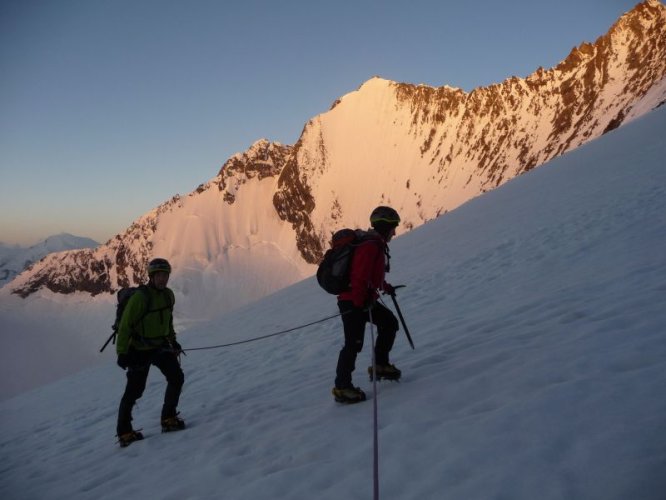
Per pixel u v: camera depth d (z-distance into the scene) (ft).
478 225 82.58
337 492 11.41
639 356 13.69
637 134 119.65
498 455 10.74
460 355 19.56
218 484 14.23
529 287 29.48
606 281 24.02
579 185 81.51
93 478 19.24
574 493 8.89
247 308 79.25
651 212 39.75
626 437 10.00
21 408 48.78
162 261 22.85
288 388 24.07
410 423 13.82
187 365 42.83
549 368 14.66
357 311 18.08
